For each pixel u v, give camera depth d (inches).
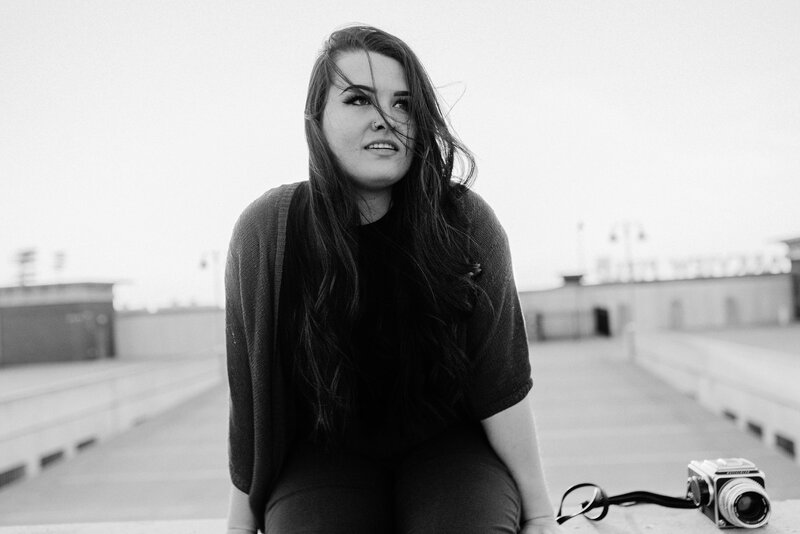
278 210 54.5
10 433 357.1
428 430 55.0
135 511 269.9
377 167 50.5
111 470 358.3
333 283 50.5
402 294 52.0
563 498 73.2
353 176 51.3
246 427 55.7
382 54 50.9
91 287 1060.5
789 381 323.9
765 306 1001.5
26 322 1046.4
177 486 307.7
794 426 318.0
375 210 54.7
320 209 51.8
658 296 1033.5
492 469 52.0
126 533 76.2
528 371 57.1
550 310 1058.7
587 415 446.3
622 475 287.7
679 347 556.7
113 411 485.1
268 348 53.6
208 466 345.1
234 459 56.3
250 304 53.9
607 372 661.3
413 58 51.6
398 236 53.0
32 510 285.3
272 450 54.8
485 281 54.4
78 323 1047.0
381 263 52.7
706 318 1012.5
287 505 50.0
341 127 50.4
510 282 55.8
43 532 77.5
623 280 1181.7
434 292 51.6
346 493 50.4
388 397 53.6
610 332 1043.3
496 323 54.7
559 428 406.6
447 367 52.8
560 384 593.0
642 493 73.9
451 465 51.2
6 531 78.2
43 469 382.0
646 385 572.4
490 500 47.6
